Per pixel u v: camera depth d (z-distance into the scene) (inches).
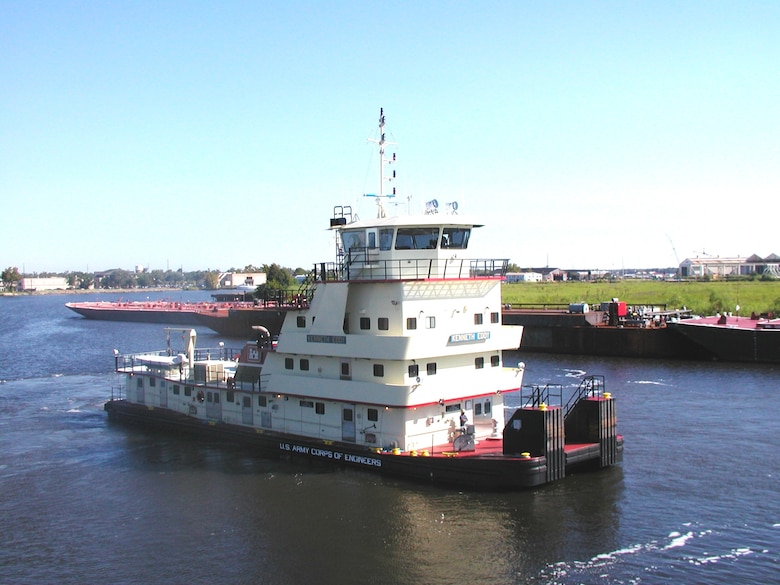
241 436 1841.8
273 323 5216.5
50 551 1267.2
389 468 1528.1
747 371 3085.6
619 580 1114.1
